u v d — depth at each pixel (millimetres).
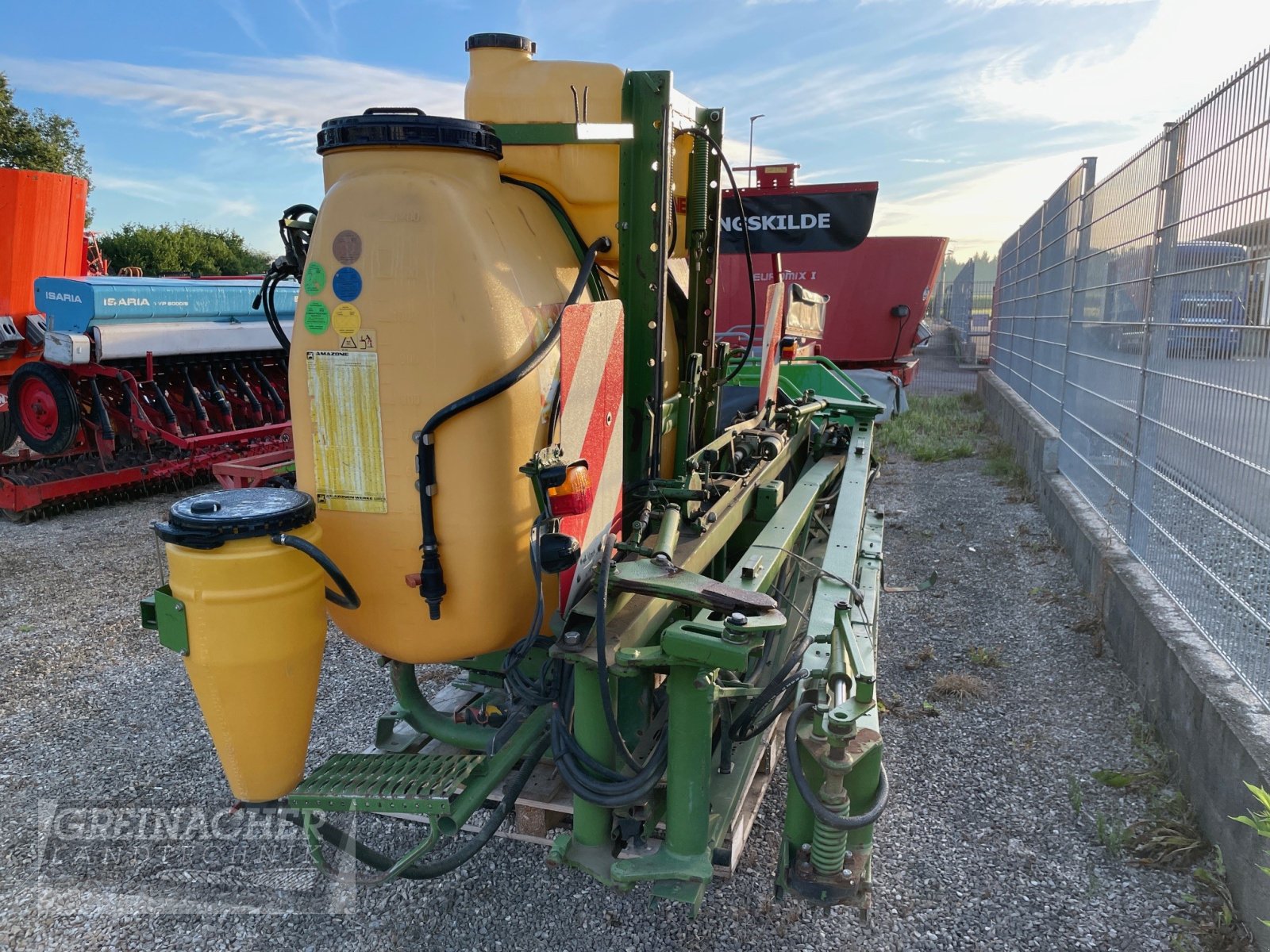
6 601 5520
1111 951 2467
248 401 8414
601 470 2285
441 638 2250
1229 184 3555
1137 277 4879
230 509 2027
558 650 2059
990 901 2668
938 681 4094
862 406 5352
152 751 3662
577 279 2465
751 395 5039
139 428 7488
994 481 8391
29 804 3279
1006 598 5242
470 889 2762
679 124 2928
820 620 2477
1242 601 3176
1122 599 4293
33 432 7504
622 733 2576
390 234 2049
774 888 2547
